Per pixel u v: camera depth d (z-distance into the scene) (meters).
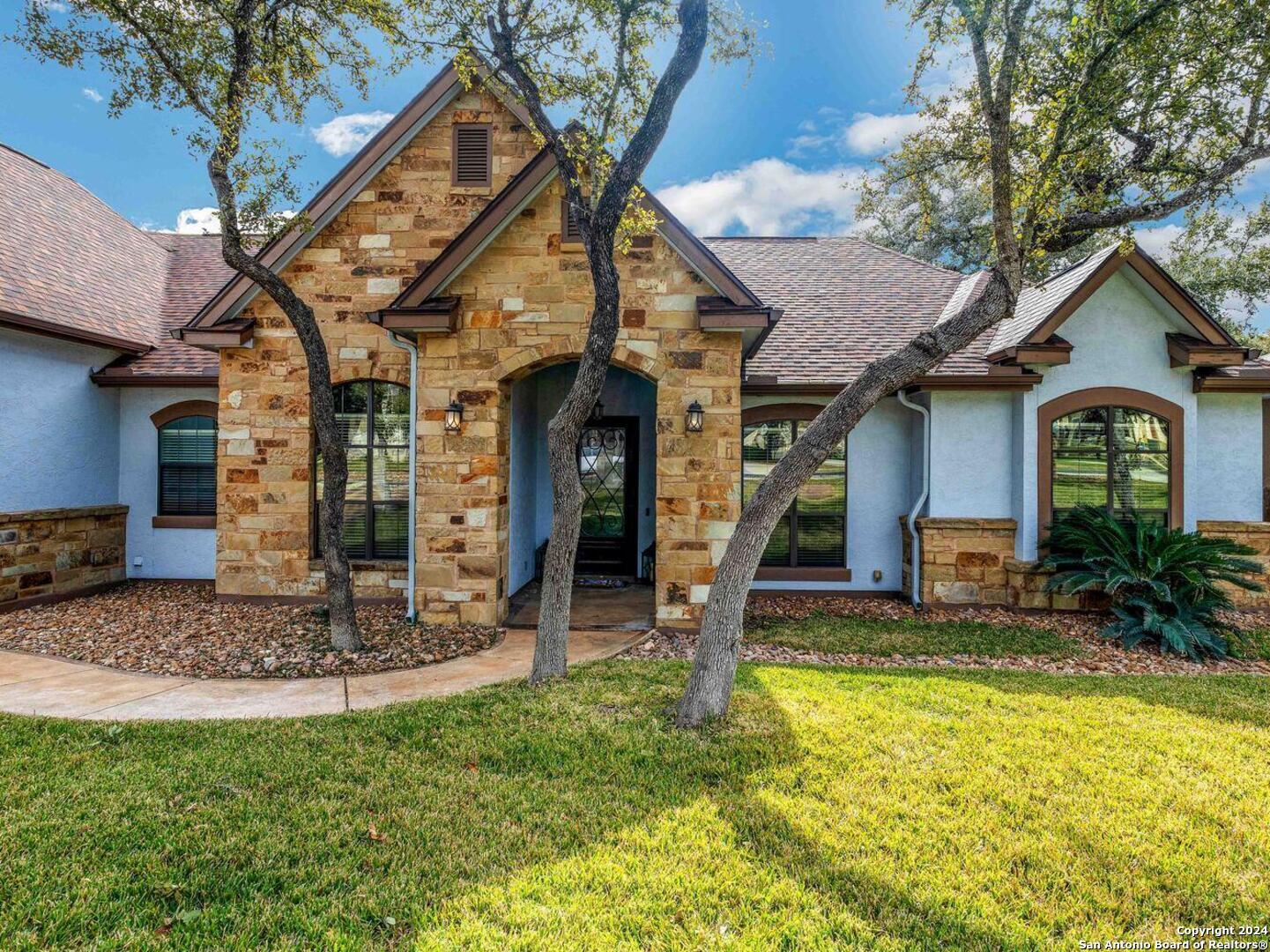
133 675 6.31
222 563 9.19
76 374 9.94
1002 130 5.24
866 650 7.52
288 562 9.17
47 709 5.36
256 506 9.19
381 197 9.30
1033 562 9.35
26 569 9.03
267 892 2.93
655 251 8.08
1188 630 7.48
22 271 9.56
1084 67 5.96
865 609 9.70
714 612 5.09
